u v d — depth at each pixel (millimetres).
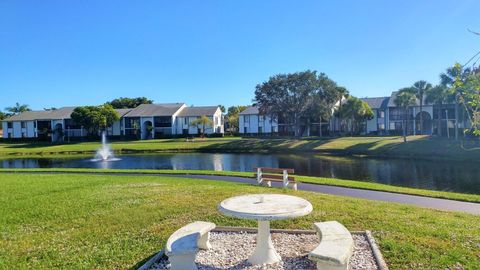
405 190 15734
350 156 41594
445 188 20172
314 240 7496
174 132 82500
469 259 6156
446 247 6723
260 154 46812
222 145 56469
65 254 6891
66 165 36469
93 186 15297
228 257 6609
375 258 6301
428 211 10383
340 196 13234
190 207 10430
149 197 12133
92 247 7250
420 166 31344
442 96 51406
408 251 6547
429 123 67438
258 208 6352
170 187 14656
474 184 21531
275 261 6344
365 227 8211
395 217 9148
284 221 8836
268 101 61750
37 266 6352
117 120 81500
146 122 83000
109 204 11117
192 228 6648
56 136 84000
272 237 7762
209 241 7469
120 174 22578
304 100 60750
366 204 11133
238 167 33156
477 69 5152
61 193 13328
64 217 9695
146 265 6102
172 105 87812
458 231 7828
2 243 7652
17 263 6508
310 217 9156
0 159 46219
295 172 28641
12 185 15773
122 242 7508
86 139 80000
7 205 11211
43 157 48469
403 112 69000
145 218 9328
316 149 47875
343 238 5840
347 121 74125
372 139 52906
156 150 55125
